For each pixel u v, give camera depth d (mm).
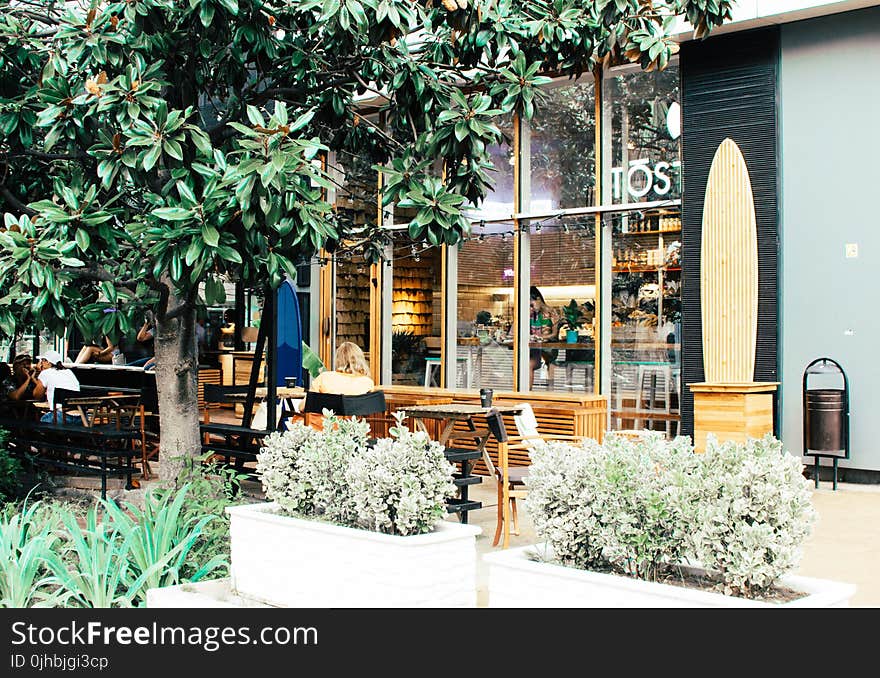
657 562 3654
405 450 4520
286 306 12469
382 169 6918
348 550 4426
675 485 3646
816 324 10039
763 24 10188
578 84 11812
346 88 8461
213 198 5680
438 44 7863
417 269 13250
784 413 10211
